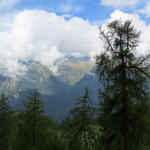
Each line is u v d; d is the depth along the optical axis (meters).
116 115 10.48
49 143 9.54
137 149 9.94
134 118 10.01
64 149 9.55
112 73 10.62
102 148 10.66
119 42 10.12
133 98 10.30
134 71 10.43
